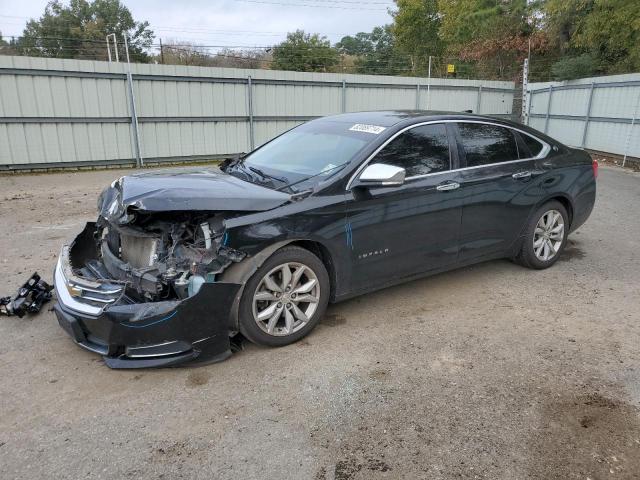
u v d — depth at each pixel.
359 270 4.02
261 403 3.07
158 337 3.22
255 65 45.84
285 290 3.68
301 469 2.54
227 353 3.48
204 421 2.90
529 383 3.32
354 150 4.12
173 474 2.50
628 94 14.46
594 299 4.71
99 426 2.85
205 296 3.25
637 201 9.43
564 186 5.35
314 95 17.00
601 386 3.29
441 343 3.85
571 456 2.65
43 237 6.74
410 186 4.17
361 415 2.97
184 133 15.27
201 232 3.43
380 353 3.68
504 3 30.78
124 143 14.50
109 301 3.27
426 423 2.90
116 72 13.88
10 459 2.59
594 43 20.88
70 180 12.11
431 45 41.16
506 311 4.44
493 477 2.50
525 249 5.26
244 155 5.06
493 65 31.70
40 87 13.07
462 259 4.73
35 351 3.66
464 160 4.60
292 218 3.56
